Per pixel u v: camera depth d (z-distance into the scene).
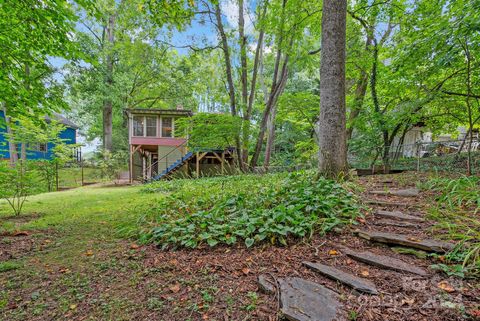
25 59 4.41
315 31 8.73
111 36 16.14
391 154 7.23
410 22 6.46
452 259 1.74
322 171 3.99
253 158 11.47
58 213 4.59
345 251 2.07
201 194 4.68
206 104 22.77
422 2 6.33
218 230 2.62
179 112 13.59
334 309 1.40
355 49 8.08
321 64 4.07
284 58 11.22
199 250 2.40
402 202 2.97
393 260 1.86
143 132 13.93
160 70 16.80
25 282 1.99
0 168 4.25
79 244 2.82
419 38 5.18
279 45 9.13
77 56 4.83
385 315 1.33
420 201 2.96
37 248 2.71
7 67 4.18
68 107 4.99
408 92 6.19
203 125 10.22
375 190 3.58
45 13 4.06
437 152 7.25
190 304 1.60
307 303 1.47
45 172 9.93
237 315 1.46
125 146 19.72
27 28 4.17
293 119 13.16
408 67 5.01
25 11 3.93
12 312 1.62
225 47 10.86
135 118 13.88
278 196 3.35
